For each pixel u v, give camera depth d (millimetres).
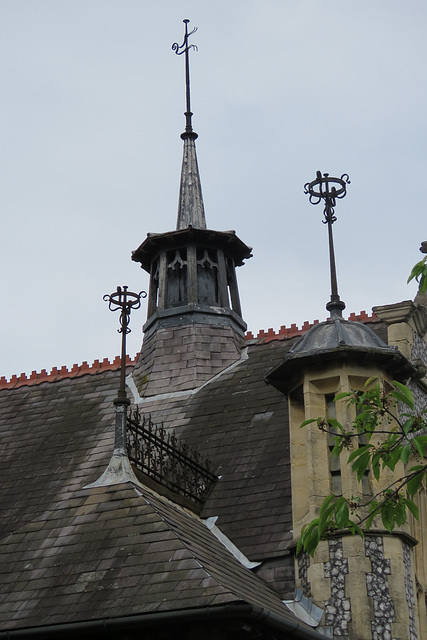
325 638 18547
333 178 23781
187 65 32969
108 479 20016
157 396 27031
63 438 26406
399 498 13953
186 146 31828
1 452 26641
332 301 22750
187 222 30547
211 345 27938
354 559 19625
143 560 17828
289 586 20125
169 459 21750
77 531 19016
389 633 19250
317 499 20562
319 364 21391
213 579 17062
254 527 21172
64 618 16984
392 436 20906
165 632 16781
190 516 21266
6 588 18203
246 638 16859
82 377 29359
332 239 23312
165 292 29406
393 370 21641
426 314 25141
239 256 30453
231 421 24516
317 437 21094
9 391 29844
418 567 21516
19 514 23578
